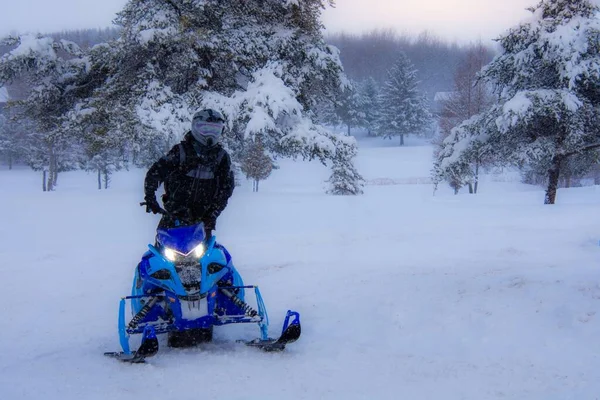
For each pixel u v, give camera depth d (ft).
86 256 37.83
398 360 16.02
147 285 17.51
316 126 76.59
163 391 13.60
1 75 77.87
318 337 18.80
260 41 77.71
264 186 201.46
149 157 79.20
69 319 22.89
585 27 82.48
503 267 28.19
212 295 16.78
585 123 87.66
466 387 13.69
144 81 74.49
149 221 65.41
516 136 91.76
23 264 35.22
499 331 17.53
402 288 23.50
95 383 14.21
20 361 17.30
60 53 89.92
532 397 12.89
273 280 27.76
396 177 229.66
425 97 419.74
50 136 79.51
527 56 86.74
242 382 14.24
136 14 77.46
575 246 35.47
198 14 75.41
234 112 71.46
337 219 61.72
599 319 17.22
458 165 94.99
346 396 13.26
